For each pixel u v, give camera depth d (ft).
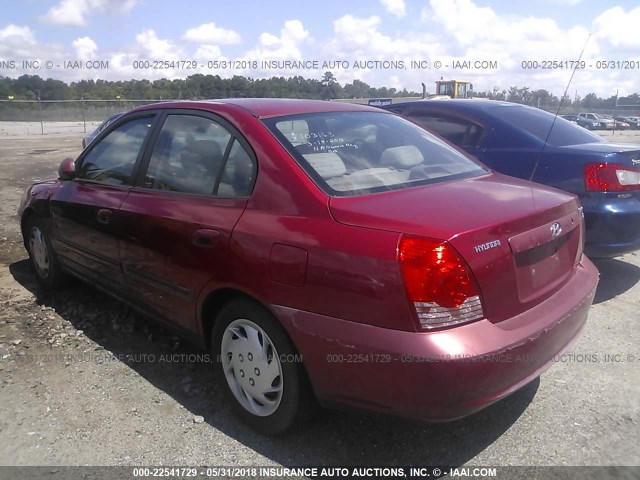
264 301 8.58
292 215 8.63
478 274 7.54
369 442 9.07
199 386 10.75
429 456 8.73
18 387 10.69
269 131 9.71
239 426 9.54
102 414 9.84
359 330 7.59
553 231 8.80
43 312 14.14
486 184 10.04
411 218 7.83
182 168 10.84
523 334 7.83
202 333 10.14
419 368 7.16
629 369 11.24
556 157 15.24
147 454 8.80
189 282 9.99
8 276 16.85
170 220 10.29
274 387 8.87
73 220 13.30
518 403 10.12
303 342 8.11
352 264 7.69
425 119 19.03
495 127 17.07
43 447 8.96
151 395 10.45
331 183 8.94
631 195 14.46
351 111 11.75
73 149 61.31
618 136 83.66
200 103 11.22
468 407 7.41
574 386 10.65
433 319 7.30
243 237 8.92
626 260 18.40
